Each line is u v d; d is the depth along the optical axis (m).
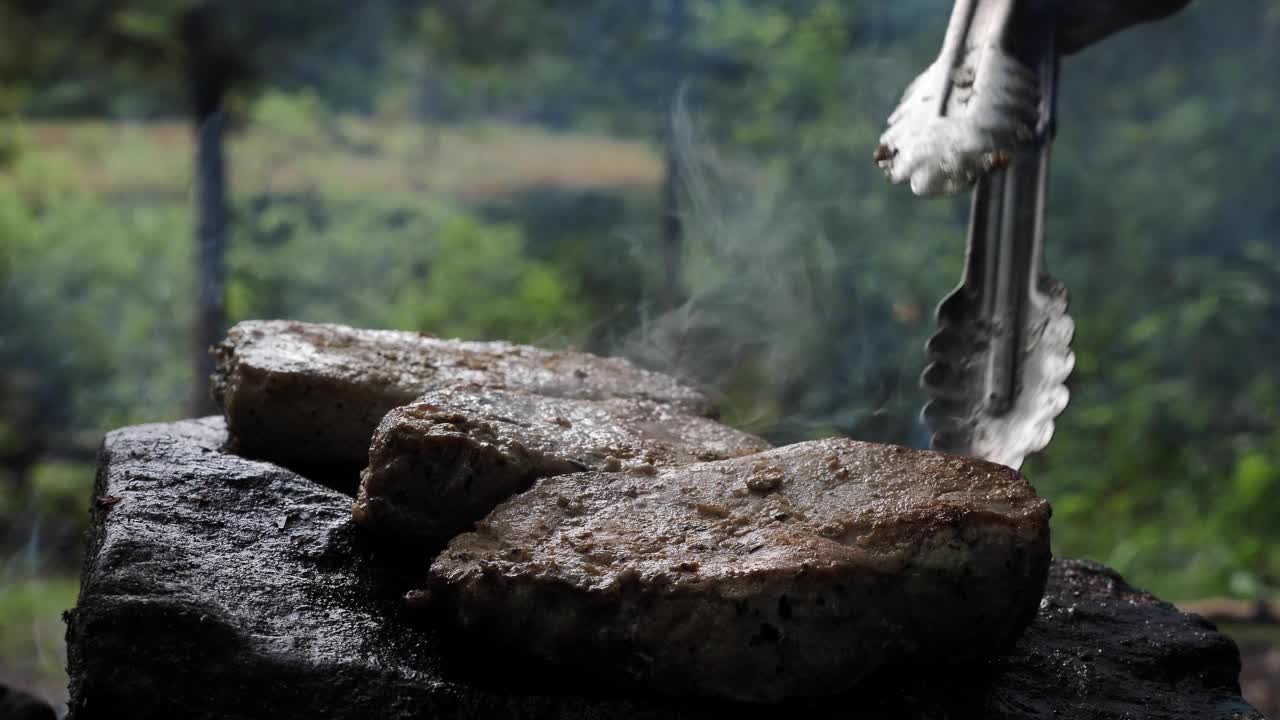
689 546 1.38
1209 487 5.96
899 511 1.39
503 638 1.35
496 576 1.33
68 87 6.73
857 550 1.34
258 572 1.50
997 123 1.49
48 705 2.77
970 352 1.84
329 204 8.09
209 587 1.43
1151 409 6.37
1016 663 1.57
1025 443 1.73
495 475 1.55
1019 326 1.80
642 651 1.31
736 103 7.25
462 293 7.76
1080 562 2.05
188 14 5.59
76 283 8.09
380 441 1.56
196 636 1.34
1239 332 6.68
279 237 7.98
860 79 7.05
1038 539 1.40
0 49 5.96
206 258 6.32
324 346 2.00
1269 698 3.46
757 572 1.28
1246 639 3.95
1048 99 1.76
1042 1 1.77
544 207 8.62
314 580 1.51
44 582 5.74
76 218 8.21
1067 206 7.33
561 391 1.96
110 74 6.32
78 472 6.96
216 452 1.87
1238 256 7.19
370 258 7.92
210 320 6.34
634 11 6.84
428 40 6.61
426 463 1.54
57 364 7.88
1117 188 7.31
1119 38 7.70
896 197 6.86
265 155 8.18
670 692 1.33
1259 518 5.35
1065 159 7.47
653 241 7.58
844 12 7.17
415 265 8.06
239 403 1.83
